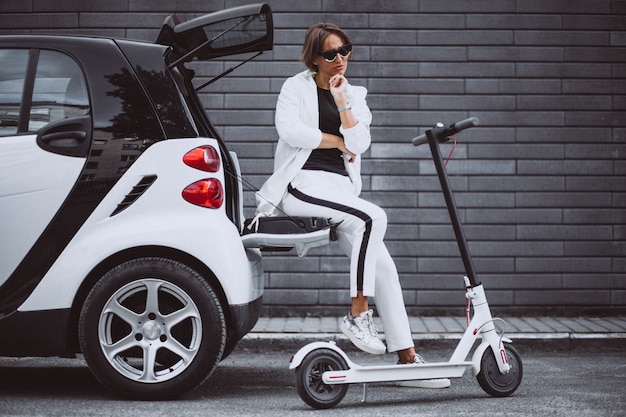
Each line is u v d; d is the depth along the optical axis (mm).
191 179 4820
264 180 8211
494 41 8172
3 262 4734
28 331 4738
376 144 8164
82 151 4789
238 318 4789
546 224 8172
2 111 4844
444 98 8180
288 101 5141
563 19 8172
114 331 4973
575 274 8164
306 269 8141
